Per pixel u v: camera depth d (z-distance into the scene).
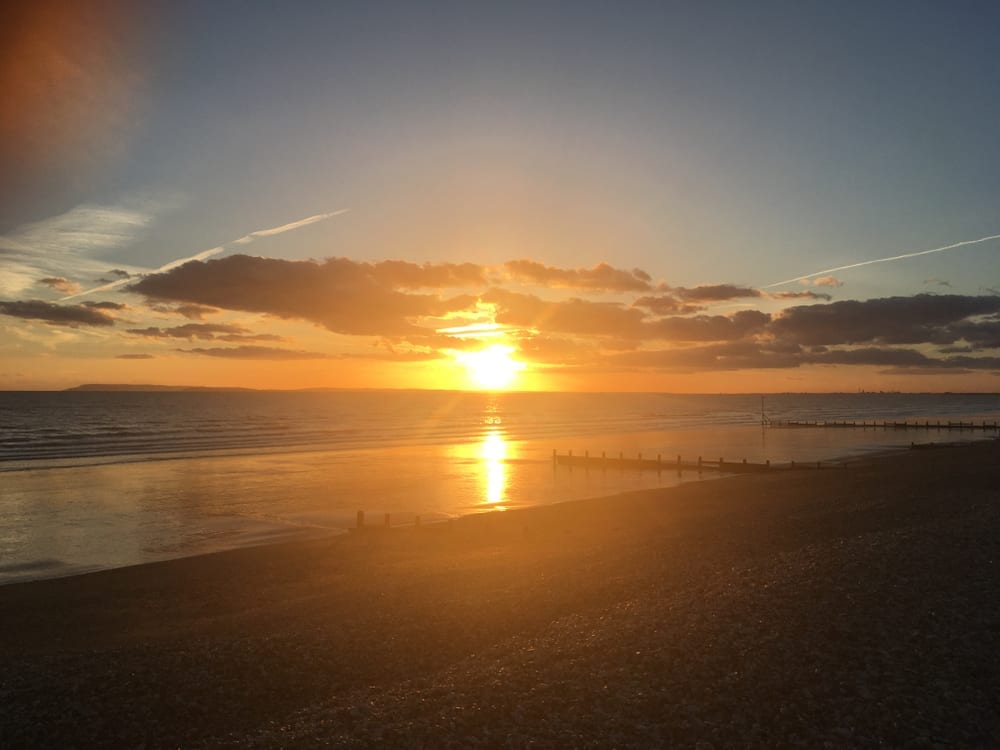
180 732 11.13
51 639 17.62
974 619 13.54
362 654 14.38
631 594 17.50
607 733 10.05
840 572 17.36
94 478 53.06
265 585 22.81
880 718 9.96
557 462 66.69
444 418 163.38
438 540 29.89
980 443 81.19
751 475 55.25
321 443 87.56
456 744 9.96
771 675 11.55
